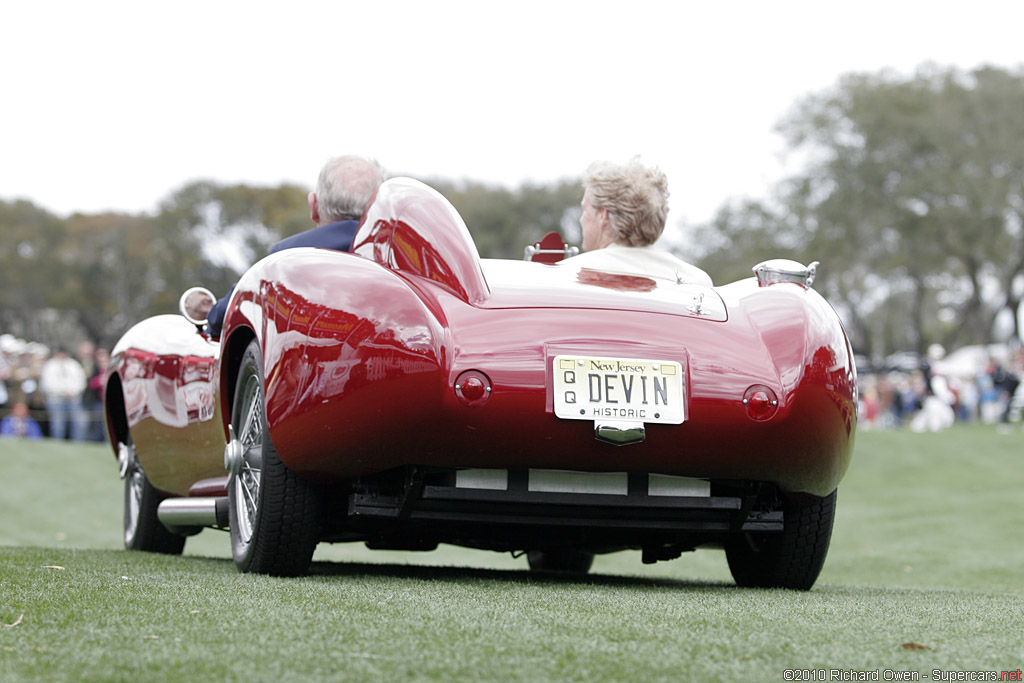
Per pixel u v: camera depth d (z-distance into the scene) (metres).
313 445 6.41
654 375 6.35
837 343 6.77
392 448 6.30
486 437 6.23
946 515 22.34
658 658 3.89
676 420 6.32
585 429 6.25
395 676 3.57
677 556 8.26
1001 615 5.60
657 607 5.41
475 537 7.50
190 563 8.18
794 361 6.55
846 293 108.50
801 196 101.25
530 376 6.19
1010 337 99.25
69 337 143.12
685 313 6.73
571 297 6.70
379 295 6.29
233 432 7.61
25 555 7.81
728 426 6.40
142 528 10.11
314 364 6.29
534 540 7.65
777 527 7.16
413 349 6.12
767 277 7.34
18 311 141.00
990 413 63.88
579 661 3.82
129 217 146.25
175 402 9.08
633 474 6.70
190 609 4.81
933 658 4.05
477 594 5.86
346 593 5.67
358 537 7.57
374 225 6.99
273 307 6.61
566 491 6.63
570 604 5.43
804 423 6.51
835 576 13.66
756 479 6.76
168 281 138.25
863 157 99.25
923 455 38.50
